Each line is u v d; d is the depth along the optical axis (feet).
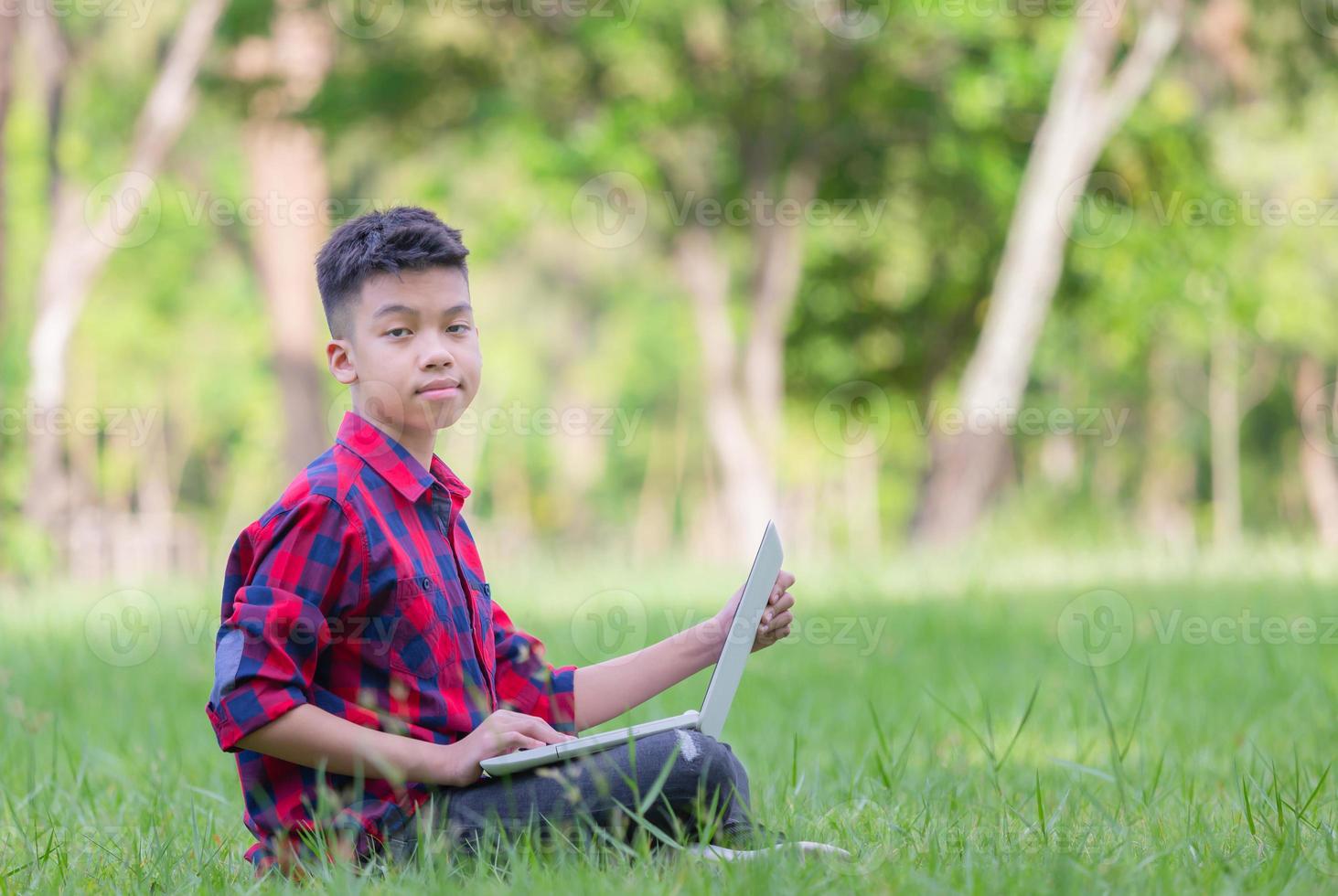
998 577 37.40
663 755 8.66
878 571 39.22
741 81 58.03
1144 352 82.99
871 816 10.46
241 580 9.02
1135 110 62.44
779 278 61.26
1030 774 13.21
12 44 50.21
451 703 9.04
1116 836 9.53
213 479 127.34
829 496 103.35
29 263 72.43
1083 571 38.70
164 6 68.59
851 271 71.41
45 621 29.66
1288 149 65.82
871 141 62.13
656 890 7.64
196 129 79.41
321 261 9.53
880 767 11.63
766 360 61.72
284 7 58.80
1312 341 72.74
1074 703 16.37
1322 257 67.97
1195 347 82.12
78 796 12.56
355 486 8.93
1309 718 16.63
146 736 16.65
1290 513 110.93
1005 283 58.95
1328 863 8.64
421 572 9.02
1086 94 57.26
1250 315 65.16
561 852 8.20
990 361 59.26
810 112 59.16
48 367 57.67
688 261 61.52
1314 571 36.88
